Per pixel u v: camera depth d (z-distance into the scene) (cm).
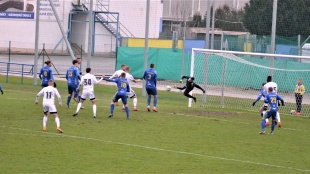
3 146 4659
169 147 4922
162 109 7712
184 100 9188
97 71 13612
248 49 13288
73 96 8212
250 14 15938
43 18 19088
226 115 7469
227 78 10044
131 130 5756
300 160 4644
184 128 6066
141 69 11931
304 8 14938
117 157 4416
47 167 3978
